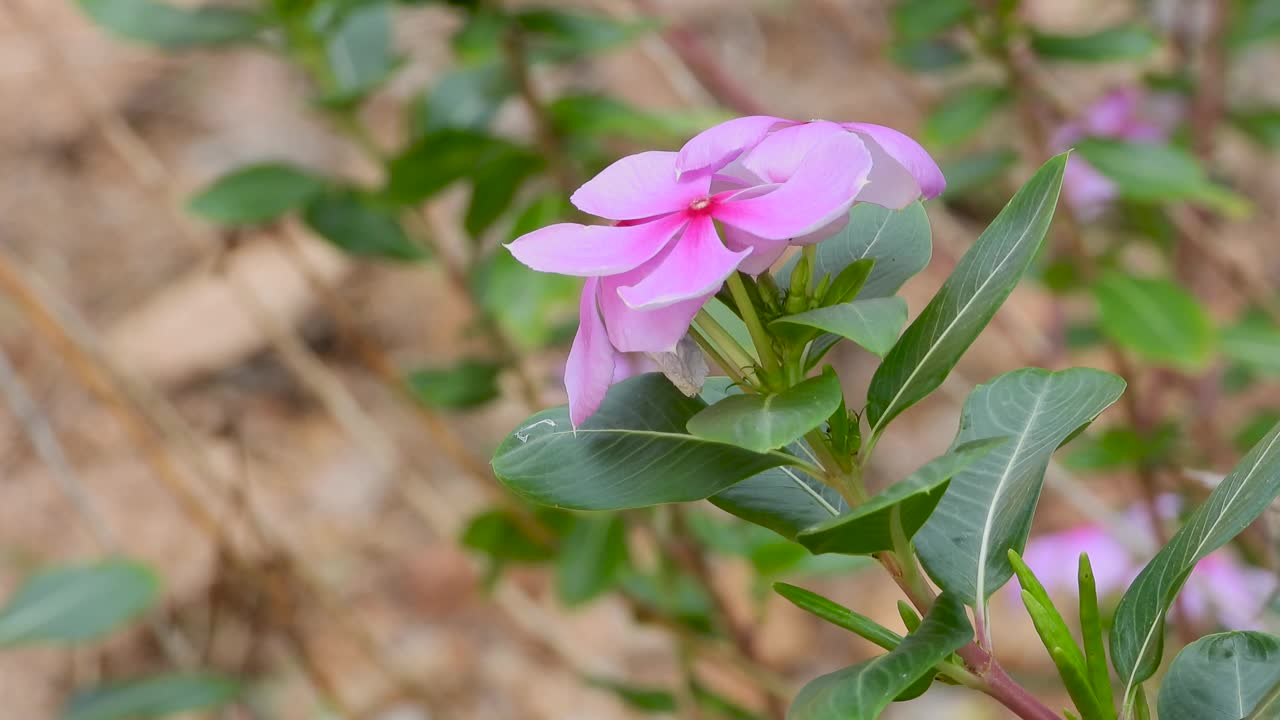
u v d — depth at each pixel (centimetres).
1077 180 83
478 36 67
